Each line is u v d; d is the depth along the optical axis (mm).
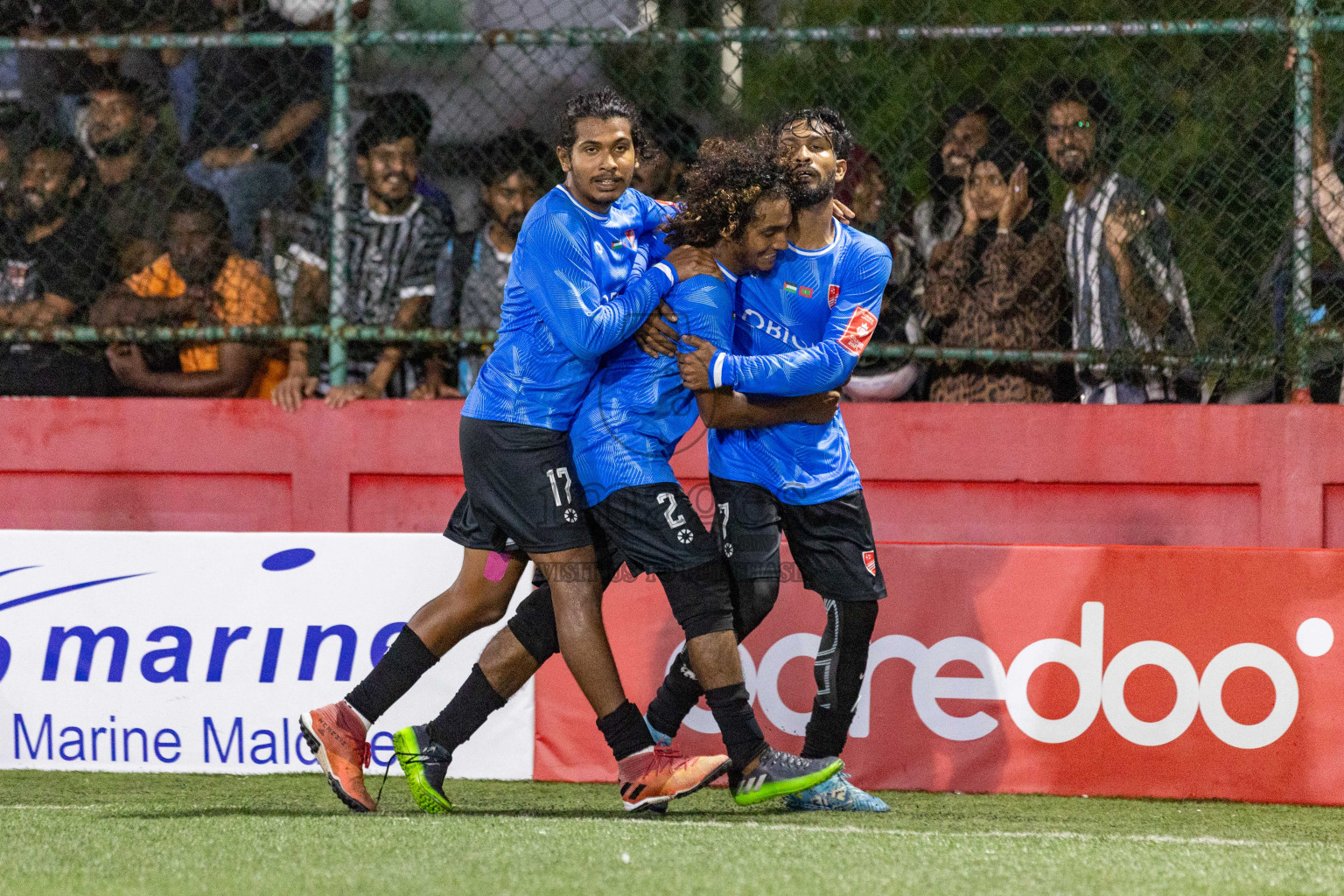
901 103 18203
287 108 18609
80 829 10680
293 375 17516
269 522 17250
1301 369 16125
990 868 9336
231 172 18375
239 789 13156
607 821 11203
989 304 16625
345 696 12328
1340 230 16391
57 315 17750
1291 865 9727
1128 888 8742
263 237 18250
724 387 11453
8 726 14047
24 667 14062
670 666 13250
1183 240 17031
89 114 17984
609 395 11492
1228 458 16016
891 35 16281
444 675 13828
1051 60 18750
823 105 18125
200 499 17312
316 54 18688
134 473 17344
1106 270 16484
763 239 11375
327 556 13961
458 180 18312
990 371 16875
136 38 16812
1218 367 16281
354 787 11820
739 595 12133
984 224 16703
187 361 18000
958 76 18312
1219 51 16859
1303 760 13094
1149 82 17578
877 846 10109
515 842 10047
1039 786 13367
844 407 16578
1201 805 12930
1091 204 16562
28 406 17359
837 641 12242
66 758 14016
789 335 11961
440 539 13875
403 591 13898
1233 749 13203
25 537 14117
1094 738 13352
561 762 13789
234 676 13930
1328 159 16531
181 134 18500
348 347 18031
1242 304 16781
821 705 12312
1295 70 16031
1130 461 16188
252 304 17812
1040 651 13453
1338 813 12656
